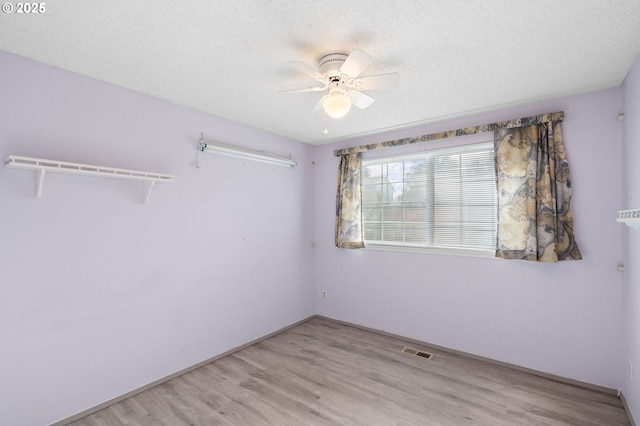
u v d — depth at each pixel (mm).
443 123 3174
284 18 1523
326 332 3691
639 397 1900
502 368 2783
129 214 2396
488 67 2033
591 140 2441
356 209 3744
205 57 1922
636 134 1970
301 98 2578
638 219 1273
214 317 2992
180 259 2729
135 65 2027
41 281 1979
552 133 2545
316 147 4254
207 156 2953
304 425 2033
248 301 3336
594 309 2422
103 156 2262
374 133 3623
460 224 3121
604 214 2387
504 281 2824
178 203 2723
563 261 2543
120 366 2328
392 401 2289
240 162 3271
